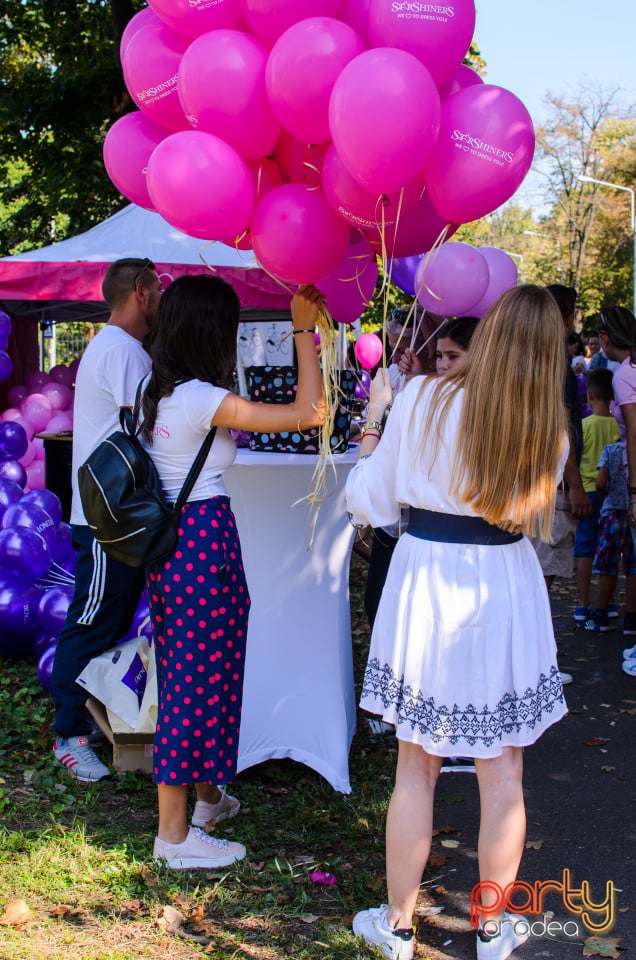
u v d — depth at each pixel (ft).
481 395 7.54
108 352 11.82
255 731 12.03
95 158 48.01
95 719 12.81
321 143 8.79
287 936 8.62
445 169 8.41
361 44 8.25
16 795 11.55
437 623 7.82
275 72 8.07
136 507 9.22
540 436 7.50
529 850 10.31
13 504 17.95
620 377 15.56
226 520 9.68
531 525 7.77
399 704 8.06
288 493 11.55
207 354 9.55
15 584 16.66
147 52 9.29
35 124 49.52
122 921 8.80
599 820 11.10
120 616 12.38
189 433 9.43
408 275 12.31
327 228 8.84
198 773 9.53
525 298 7.63
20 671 16.47
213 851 9.78
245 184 8.64
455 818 11.16
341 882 9.52
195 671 9.45
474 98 8.34
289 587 11.83
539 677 7.96
